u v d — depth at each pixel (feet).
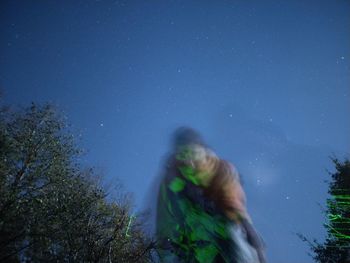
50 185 32.53
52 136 36.45
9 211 28.43
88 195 28.78
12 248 27.04
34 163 34.06
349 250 31.81
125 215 23.07
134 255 15.53
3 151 33.17
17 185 32.30
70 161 36.11
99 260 19.95
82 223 25.34
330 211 32.58
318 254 32.60
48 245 26.09
